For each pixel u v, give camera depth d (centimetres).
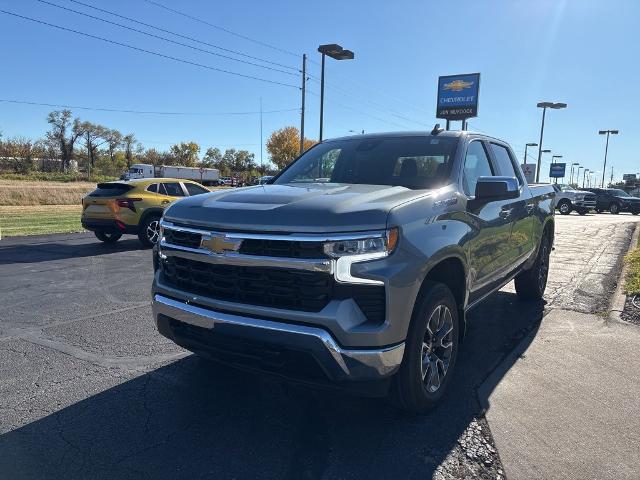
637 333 516
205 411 344
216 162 13238
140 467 278
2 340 486
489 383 392
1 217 1975
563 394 373
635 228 1764
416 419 334
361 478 270
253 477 270
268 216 289
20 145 7638
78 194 3416
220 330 298
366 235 276
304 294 277
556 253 1095
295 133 7975
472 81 3603
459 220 360
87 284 749
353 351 273
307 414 341
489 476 272
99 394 369
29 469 275
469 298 392
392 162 421
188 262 326
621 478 271
